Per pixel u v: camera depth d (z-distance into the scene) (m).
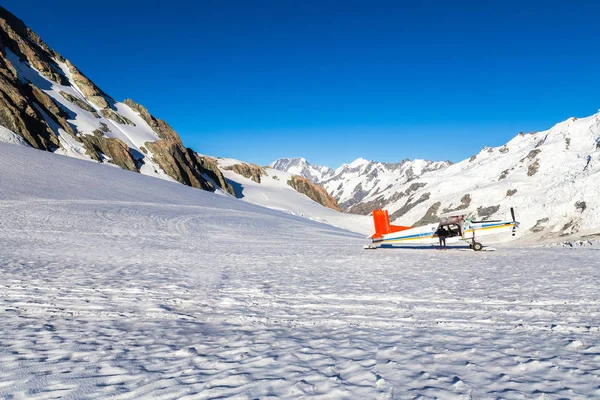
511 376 3.71
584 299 7.03
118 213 31.33
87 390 3.47
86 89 116.94
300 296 7.92
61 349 4.62
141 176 65.12
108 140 87.88
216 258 14.98
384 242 20.06
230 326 5.80
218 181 124.88
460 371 3.86
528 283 8.80
